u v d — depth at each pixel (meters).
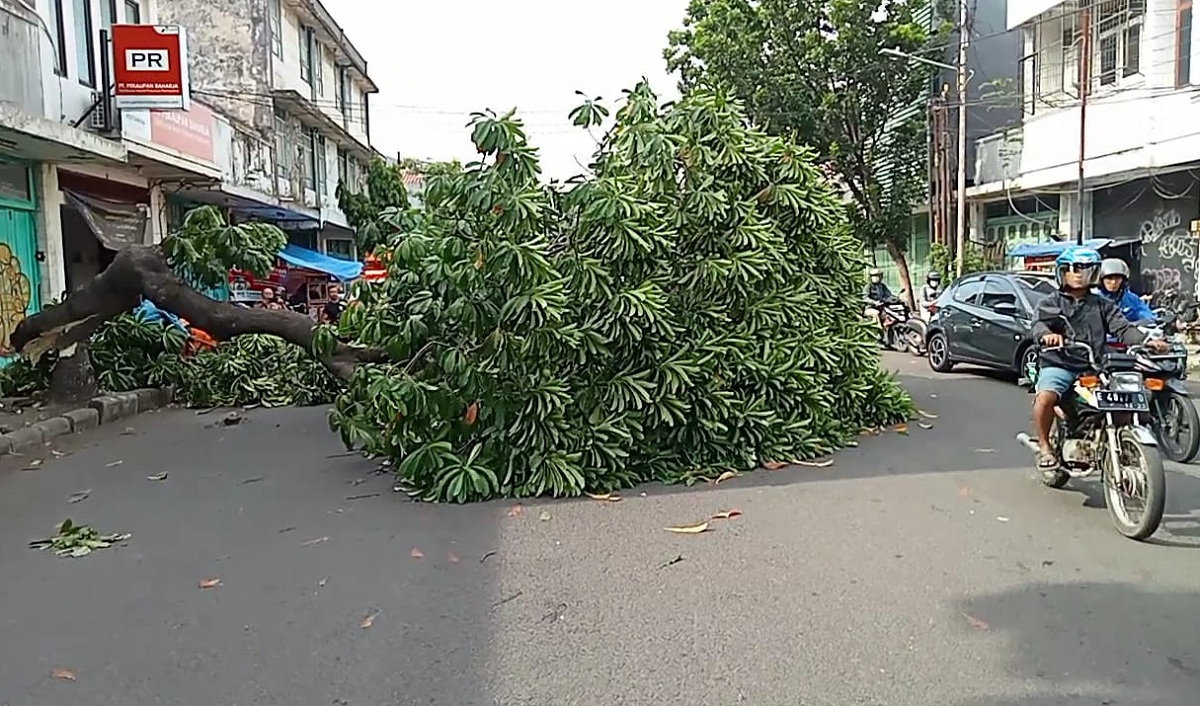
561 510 6.87
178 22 24.91
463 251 7.58
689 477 7.65
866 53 24.09
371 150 34.97
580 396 7.78
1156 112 16.80
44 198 14.35
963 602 4.83
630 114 8.94
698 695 3.86
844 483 7.53
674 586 5.16
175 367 13.41
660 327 7.88
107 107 14.29
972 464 8.16
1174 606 4.73
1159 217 18.17
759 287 9.16
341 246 35.97
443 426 7.70
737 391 8.48
